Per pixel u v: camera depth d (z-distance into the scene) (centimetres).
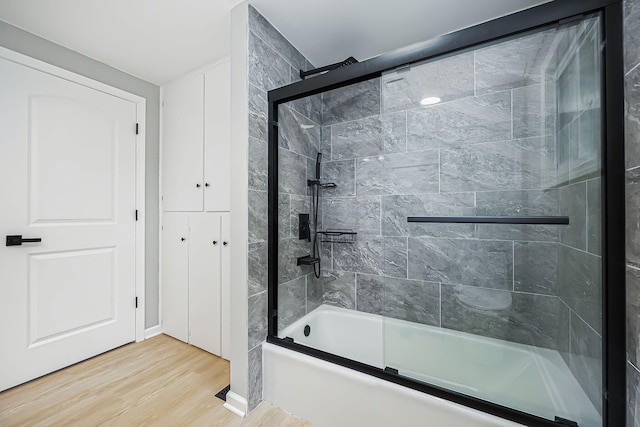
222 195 195
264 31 155
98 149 196
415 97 171
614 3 89
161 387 160
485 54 146
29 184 164
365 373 127
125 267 211
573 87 119
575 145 119
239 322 145
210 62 202
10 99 157
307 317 196
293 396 142
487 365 137
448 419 108
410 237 175
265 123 158
